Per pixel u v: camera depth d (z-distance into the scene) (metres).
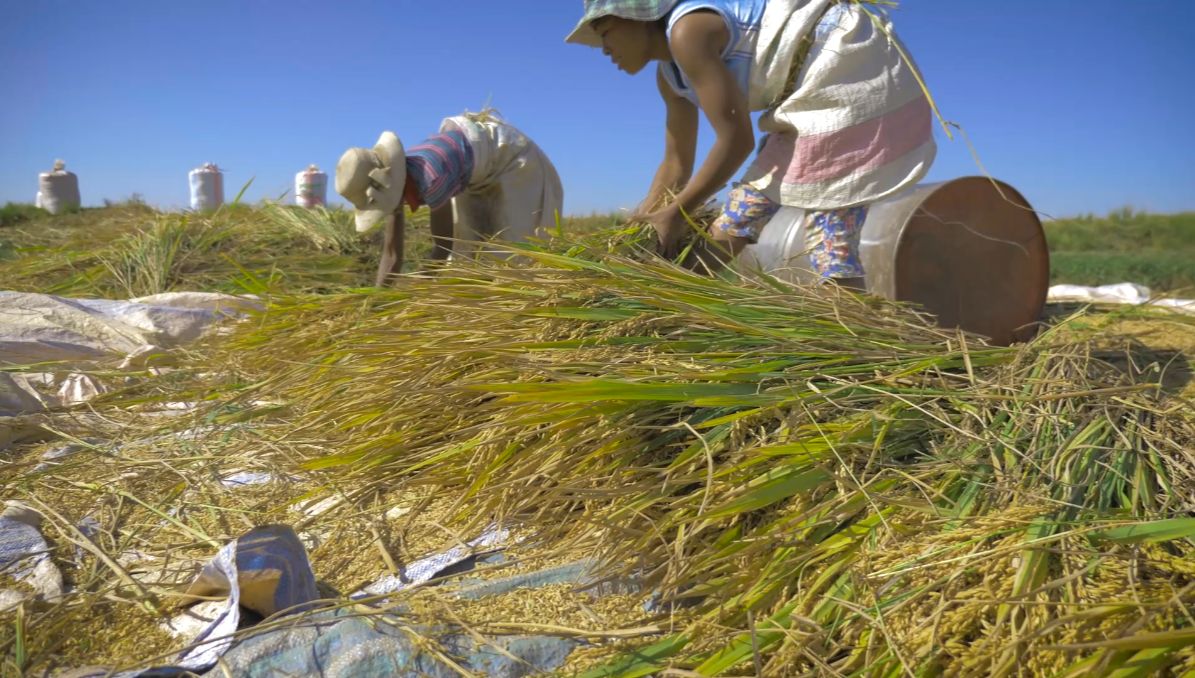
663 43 3.04
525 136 4.06
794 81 2.95
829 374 1.99
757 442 1.79
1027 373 2.11
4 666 1.41
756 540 1.51
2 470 2.27
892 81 2.92
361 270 5.88
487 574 1.70
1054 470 1.62
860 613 1.27
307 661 1.41
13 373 3.03
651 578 1.58
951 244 3.71
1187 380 2.77
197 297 3.98
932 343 2.33
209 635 1.48
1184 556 1.39
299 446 2.31
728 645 1.33
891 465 1.72
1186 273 8.02
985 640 1.22
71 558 1.80
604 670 1.34
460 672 1.37
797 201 3.01
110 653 1.47
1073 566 1.35
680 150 3.53
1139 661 1.10
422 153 3.72
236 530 1.92
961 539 1.45
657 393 1.74
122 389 2.92
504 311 2.29
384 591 1.67
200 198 10.73
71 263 5.51
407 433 2.16
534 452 1.83
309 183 10.19
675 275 2.53
